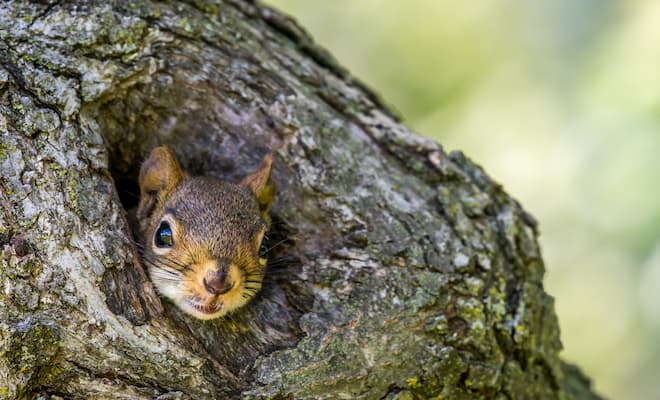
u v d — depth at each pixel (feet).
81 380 29.25
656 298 53.16
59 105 31.35
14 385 28.14
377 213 34.37
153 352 30.17
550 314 36.29
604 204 54.19
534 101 58.70
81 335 29.25
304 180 34.76
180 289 32.12
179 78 34.50
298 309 33.86
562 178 56.08
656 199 52.21
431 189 35.42
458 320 33.06
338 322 32.50
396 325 32.40
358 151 35.27
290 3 65.87
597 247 55.01
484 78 61.00
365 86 39.34
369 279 33.37
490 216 35.81
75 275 29.60
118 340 29.78
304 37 38.42
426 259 33.55
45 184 30.17
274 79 35.47
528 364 34.68
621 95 54.54
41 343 28.53
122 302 30.32
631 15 56.85
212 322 32.37
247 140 36.42
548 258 55.93
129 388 29.63
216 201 35.24
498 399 33.68
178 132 37.09
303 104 35.22
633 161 52.85
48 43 32.01
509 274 34.96
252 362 31.65
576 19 58.70
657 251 52.49
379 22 63.93
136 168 38.78
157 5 34.06
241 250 33.86
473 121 59.93
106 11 33.06
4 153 29.84
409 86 62.28
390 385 32.04
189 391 30.22
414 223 34.27
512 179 57.31
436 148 36.14
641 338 53.83
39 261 29.17
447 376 32.58
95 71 32.55
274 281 35.06
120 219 31.40
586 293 55.11
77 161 31.07
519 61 60.44
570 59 58.29
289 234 35.99
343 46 63.93
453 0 63.36
